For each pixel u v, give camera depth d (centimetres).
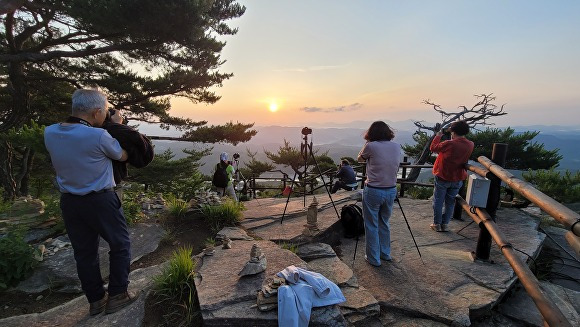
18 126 1119
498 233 349
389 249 415
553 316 230
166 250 425
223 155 802
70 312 288
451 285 352
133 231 443
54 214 433
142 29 848
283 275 280
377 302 298
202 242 451
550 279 407
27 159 1238
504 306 335
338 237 502
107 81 1153
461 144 488
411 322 293
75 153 241
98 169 251
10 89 1120
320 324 252
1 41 1024
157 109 1377
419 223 582
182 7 806
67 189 250
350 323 273
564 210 221
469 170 486
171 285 292
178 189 1121
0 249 326
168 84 1184
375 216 394
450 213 532
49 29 1109
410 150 2231
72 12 796
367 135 395
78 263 269
